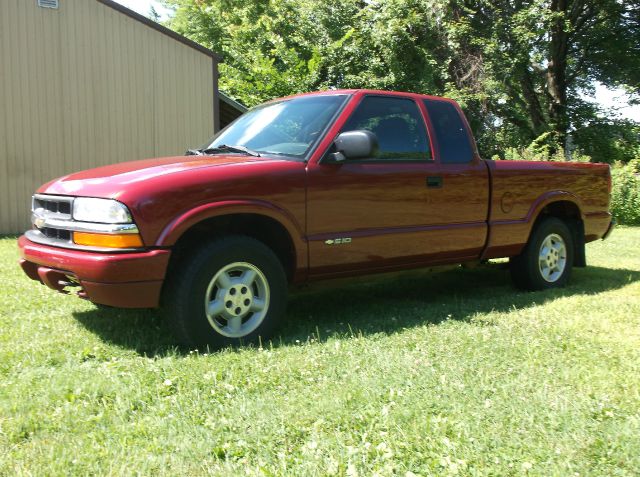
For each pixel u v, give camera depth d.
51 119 11.86
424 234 4.72
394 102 4.76
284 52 21.22
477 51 22.17
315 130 4.34
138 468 2.23
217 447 2.36
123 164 4.23
